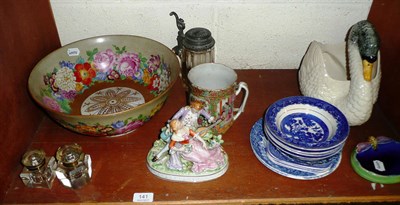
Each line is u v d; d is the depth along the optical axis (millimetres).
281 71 1052
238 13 958
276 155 757
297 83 1006
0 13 721
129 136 841
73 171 701
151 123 875
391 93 868
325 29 992
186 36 873
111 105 898
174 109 916
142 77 968
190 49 868
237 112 860
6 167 723
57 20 974
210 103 753
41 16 898
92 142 826
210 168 721
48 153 800
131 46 956
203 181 729
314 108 803
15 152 762
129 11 956
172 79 844
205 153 715
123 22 977
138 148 811
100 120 712
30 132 836
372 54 739
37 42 884
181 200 695
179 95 959
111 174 750
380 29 911
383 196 707
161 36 1004
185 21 974
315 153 698
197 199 697
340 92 827
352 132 853
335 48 952
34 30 866
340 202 708
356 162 751
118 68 976
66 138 841
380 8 897
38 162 698
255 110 913
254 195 706
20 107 792
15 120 767
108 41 953
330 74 924
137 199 698
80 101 915
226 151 800
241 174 748
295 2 940
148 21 974
